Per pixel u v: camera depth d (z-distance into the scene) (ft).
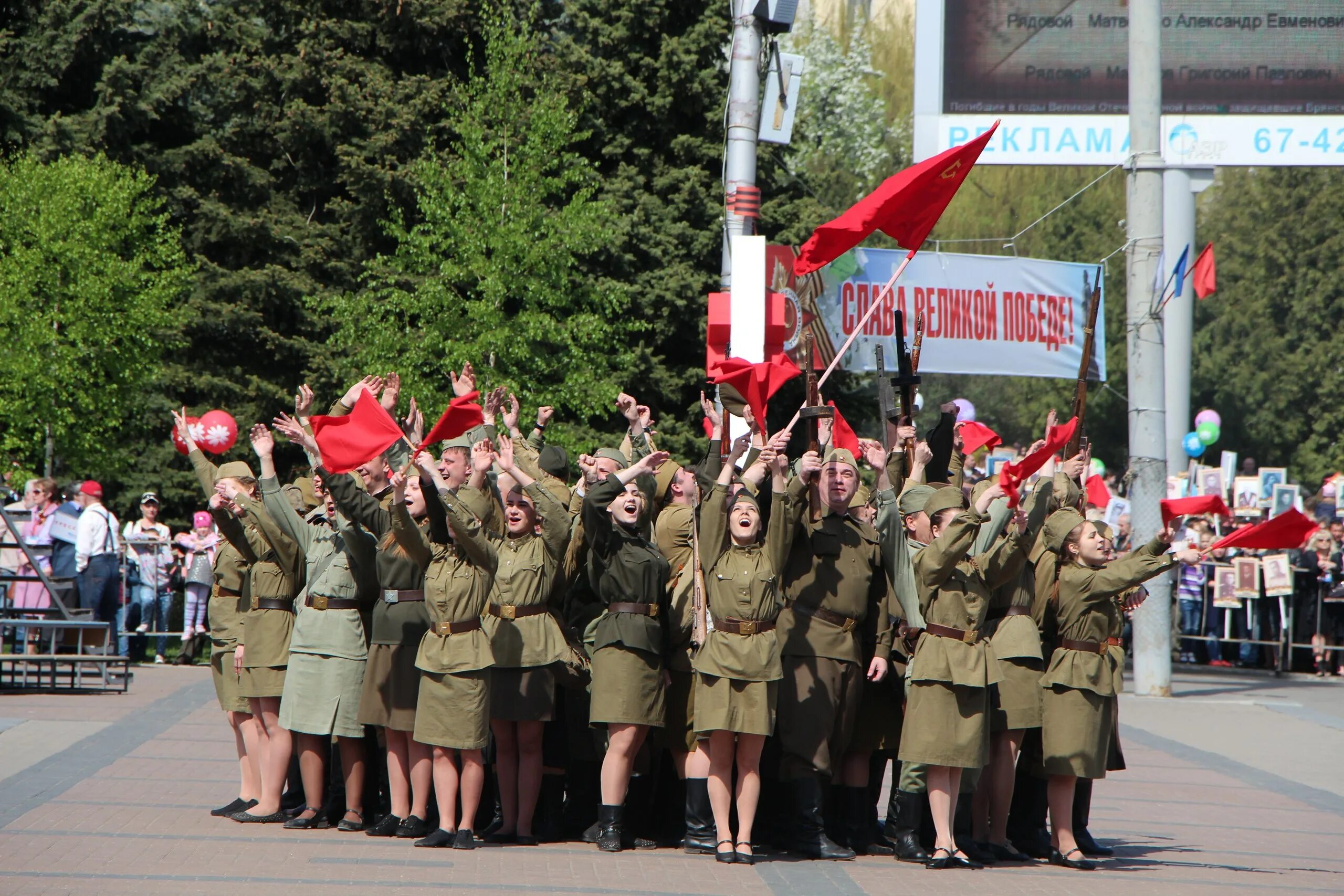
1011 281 138.41
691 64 200.64
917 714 57.52
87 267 180.45
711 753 57.77
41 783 69.56
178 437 67.72
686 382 196.44
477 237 173.37
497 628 59.93
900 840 59.77
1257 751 96.68
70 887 49.03
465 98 182.50
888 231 64.18
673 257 198.39
